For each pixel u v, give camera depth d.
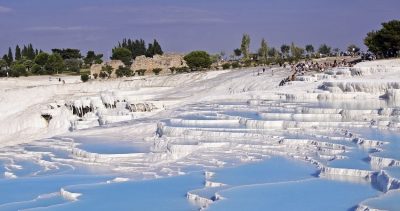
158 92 75.19
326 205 20.05
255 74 77.19
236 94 55.12
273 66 88.81
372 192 21.30
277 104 45.59
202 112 44.56
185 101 62.59
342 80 50.44
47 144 39.62
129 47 156.12
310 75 61.97
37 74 119.12
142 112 56.84
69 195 24.50
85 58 157.50
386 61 68.75
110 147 36.28
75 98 73.31
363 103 42.84
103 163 32.53
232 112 43.50
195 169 27.97
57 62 122.69
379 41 82.12
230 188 22.83
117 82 93.12
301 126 35.47
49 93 87.06
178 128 37.03
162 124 39.94
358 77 54.50
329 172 24.33
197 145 32.44
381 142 28.36
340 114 37.88
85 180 28.17
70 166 32.28
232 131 35.31
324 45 117.50
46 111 69.12
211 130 35.75
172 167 28.72
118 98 67.62
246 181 24.25
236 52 135.12
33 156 36.03
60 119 66.94
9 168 32.41
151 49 151.50
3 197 25.41
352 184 22.50
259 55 123.81
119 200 23.20
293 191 22.02
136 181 26.39
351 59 87.25
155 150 34.47
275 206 20.23
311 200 20.72
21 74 115.06
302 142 31.09
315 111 39.31
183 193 23.75
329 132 33.34
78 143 38.59
